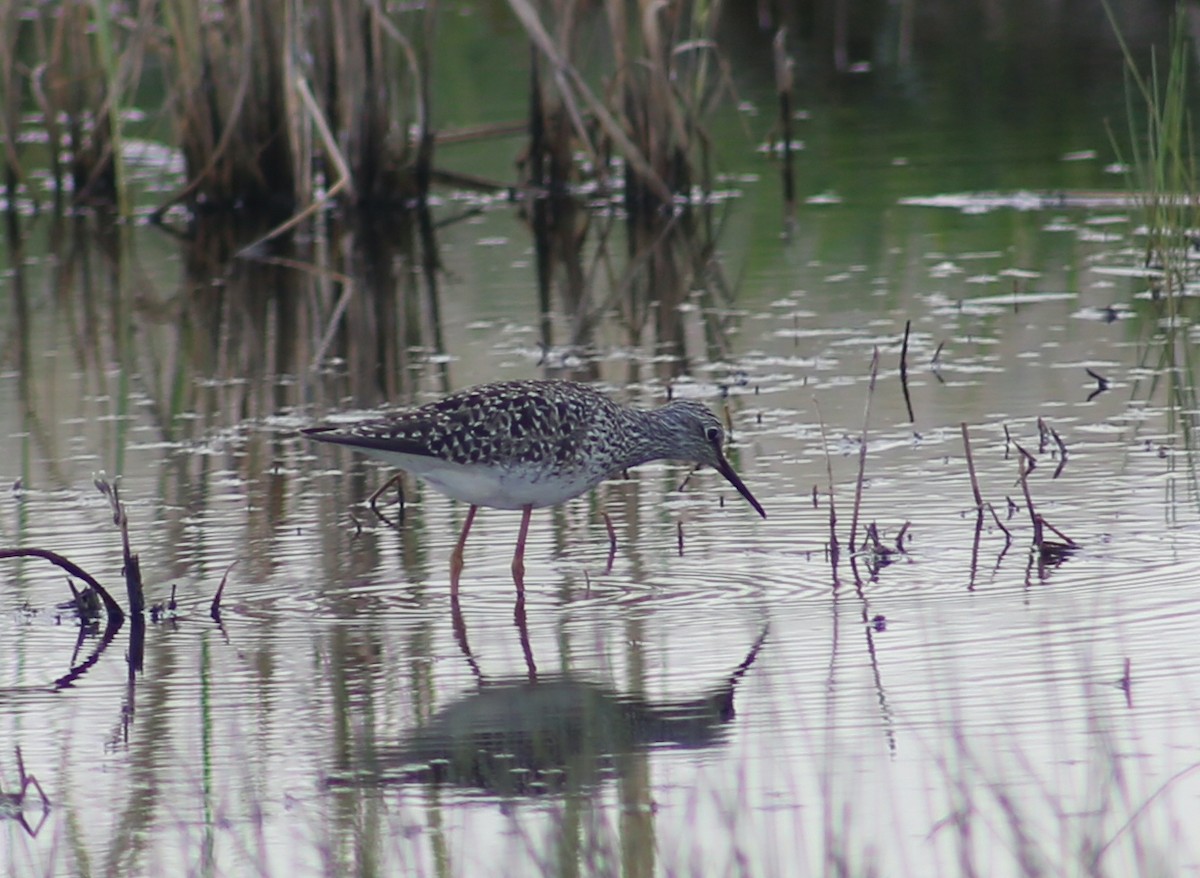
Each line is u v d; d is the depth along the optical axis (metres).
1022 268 19.61
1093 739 8.57
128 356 17.77
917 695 9.23
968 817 7.53
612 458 11.77
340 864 7.66
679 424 12.08
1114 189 22.55
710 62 30.67
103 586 11.31
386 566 11.77
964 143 25.58
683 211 23.50
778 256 20.86
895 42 31.64
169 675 9.95
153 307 19.83
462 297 19.86
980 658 9.67
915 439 14.11
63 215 24.78
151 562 11.84
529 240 22.62
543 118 24.98
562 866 7.50
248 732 9.13
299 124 22.64
